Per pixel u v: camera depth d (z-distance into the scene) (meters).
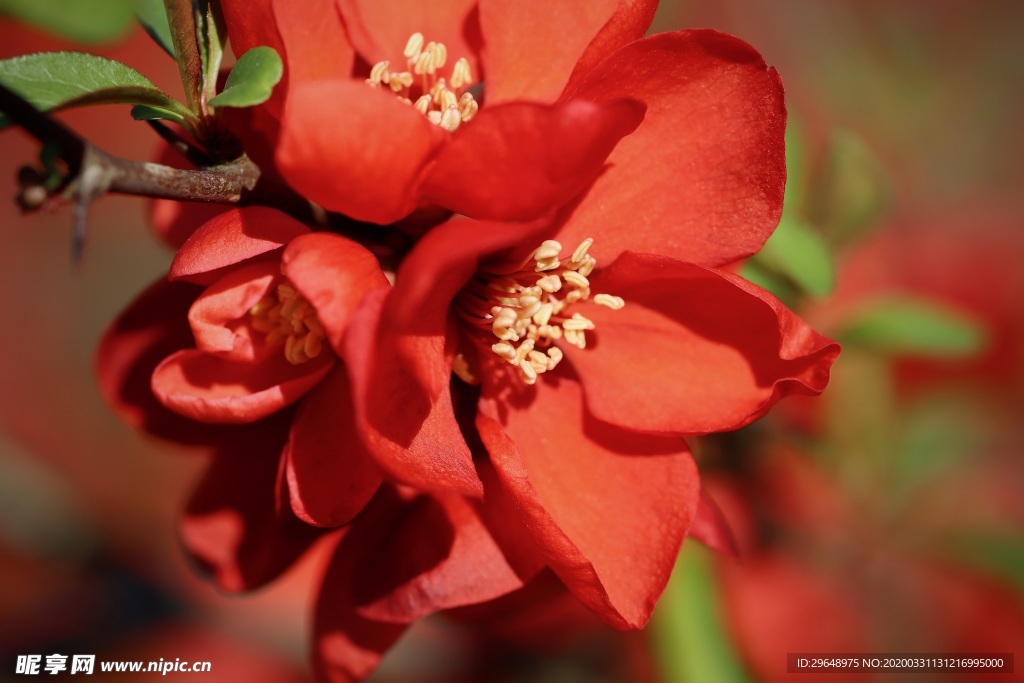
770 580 0.23
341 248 0.15
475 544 0.17
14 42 0.28
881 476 0.22
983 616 0.23
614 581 0.16
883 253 0.27
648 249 0.16
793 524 0.23
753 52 0.16
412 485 0.15
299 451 0.16
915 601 0.23
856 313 0.21
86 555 0.24
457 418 0.17
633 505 0.16
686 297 0.17
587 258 0.16
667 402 0.16
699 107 0.16
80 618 0.25
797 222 0.19
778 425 0.21
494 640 0.24
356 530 0.17
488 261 0.16
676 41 0.16
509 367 0.17
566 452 0.17
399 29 0.16
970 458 0.24
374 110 0.15
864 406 0.22
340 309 0.15
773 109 0.16
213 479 0.18
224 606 0.26
